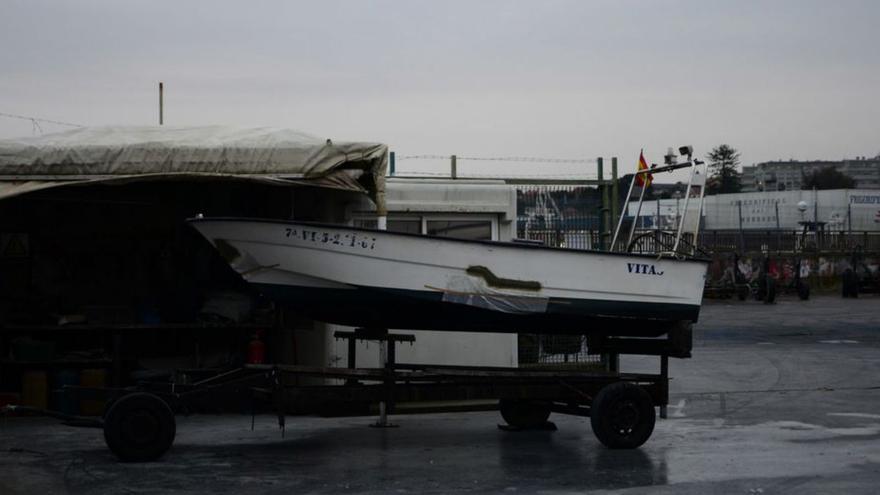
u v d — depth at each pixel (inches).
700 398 585.9
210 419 498.9
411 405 534.9
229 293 553.0
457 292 411.2
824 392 613.3
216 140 480.7
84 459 384.5
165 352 565.6
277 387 392.5
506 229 576.1
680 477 351.9
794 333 1035.3
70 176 468.8
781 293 1798.7
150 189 562.9
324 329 521.7
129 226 565.0
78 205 558.6
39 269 552.1
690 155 449.7
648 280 431.5
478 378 415.8
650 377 438.0
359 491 328.5
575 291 421.4
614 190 636.7
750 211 2416.3
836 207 2395.4
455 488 333.4
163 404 379.6
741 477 351.9
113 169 470.0
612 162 639.1
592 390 426.3
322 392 397.7
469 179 591.5
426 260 409.4
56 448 410.6
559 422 493.7
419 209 555.8
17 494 322.7
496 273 414.0
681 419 502.6
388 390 404.5
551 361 607.5
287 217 564.4
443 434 454.0
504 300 414.3
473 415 520.7
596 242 635.5
